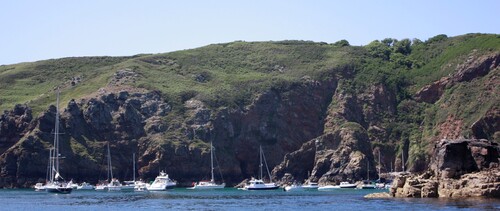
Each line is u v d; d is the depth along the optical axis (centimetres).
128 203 18225
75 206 17300
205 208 16075
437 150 16150
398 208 13412
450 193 14962
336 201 17325
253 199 19475
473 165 15462
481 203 13525
